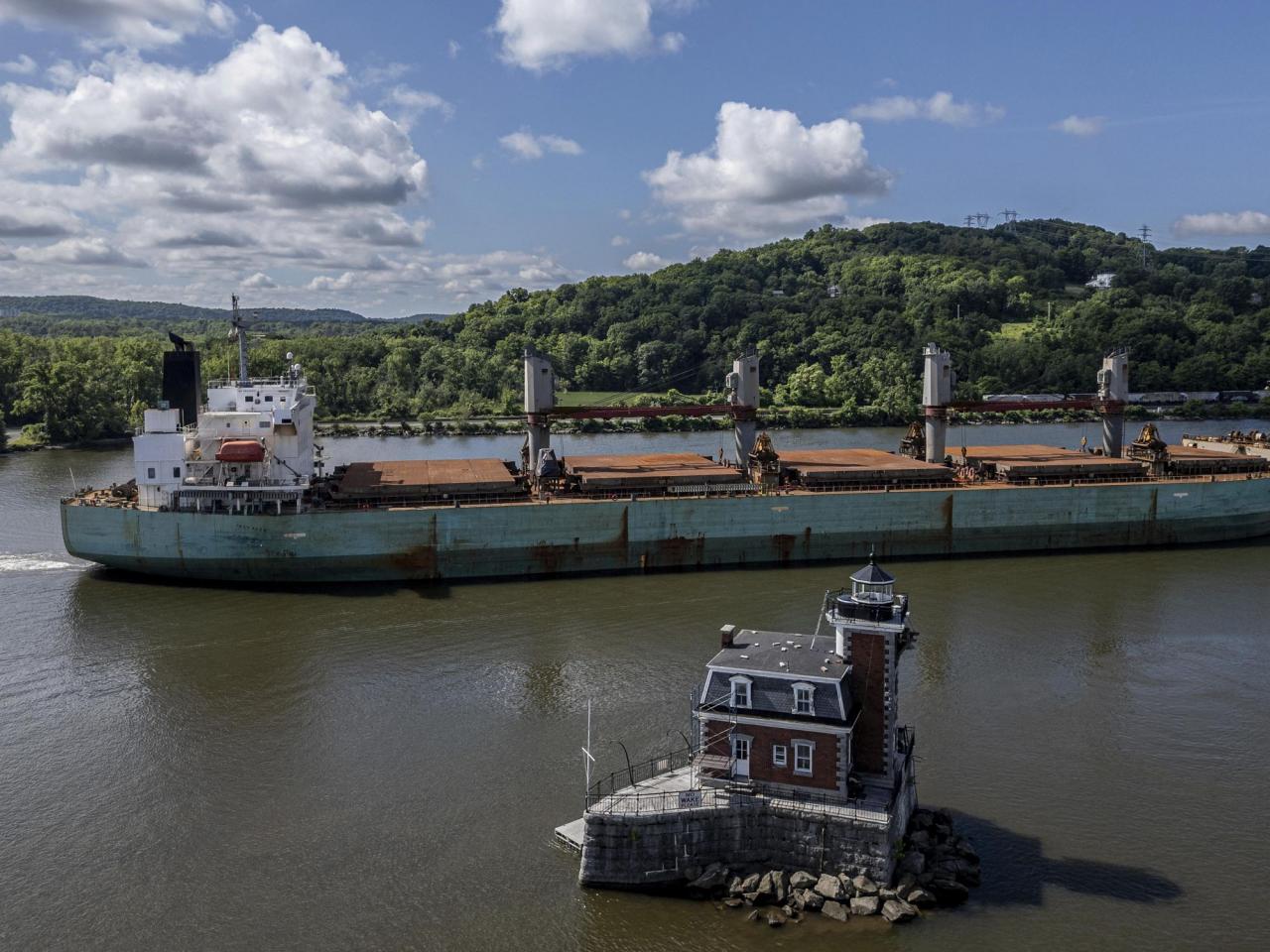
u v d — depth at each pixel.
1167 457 127.75
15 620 88.12
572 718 66.75
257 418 104.25
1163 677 73.69
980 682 72.25
